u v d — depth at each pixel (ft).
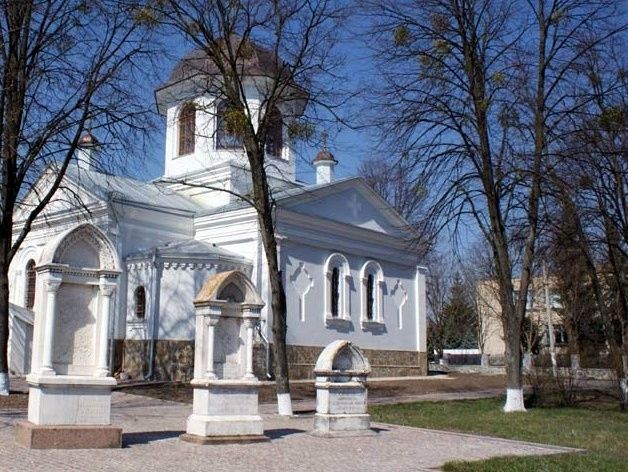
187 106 78.69
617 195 83.46
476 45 73.10
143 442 44.06
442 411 75.25
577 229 80.53
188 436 44.62
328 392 50.47
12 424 51.13
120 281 101.91
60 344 42.37
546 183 74.18
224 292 47.29
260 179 70.59
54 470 32.96
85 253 43.52
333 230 117.29
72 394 41.01
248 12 68.85
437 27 73.36
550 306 174.50
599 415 72.38
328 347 51.98
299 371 107.76
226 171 116.47
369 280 125.59
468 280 202.08
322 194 114.42
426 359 135.95
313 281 112.68
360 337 120.98
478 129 73.46
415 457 41.81
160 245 108.17
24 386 84.84
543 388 86.58
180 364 96.73
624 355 85.76
